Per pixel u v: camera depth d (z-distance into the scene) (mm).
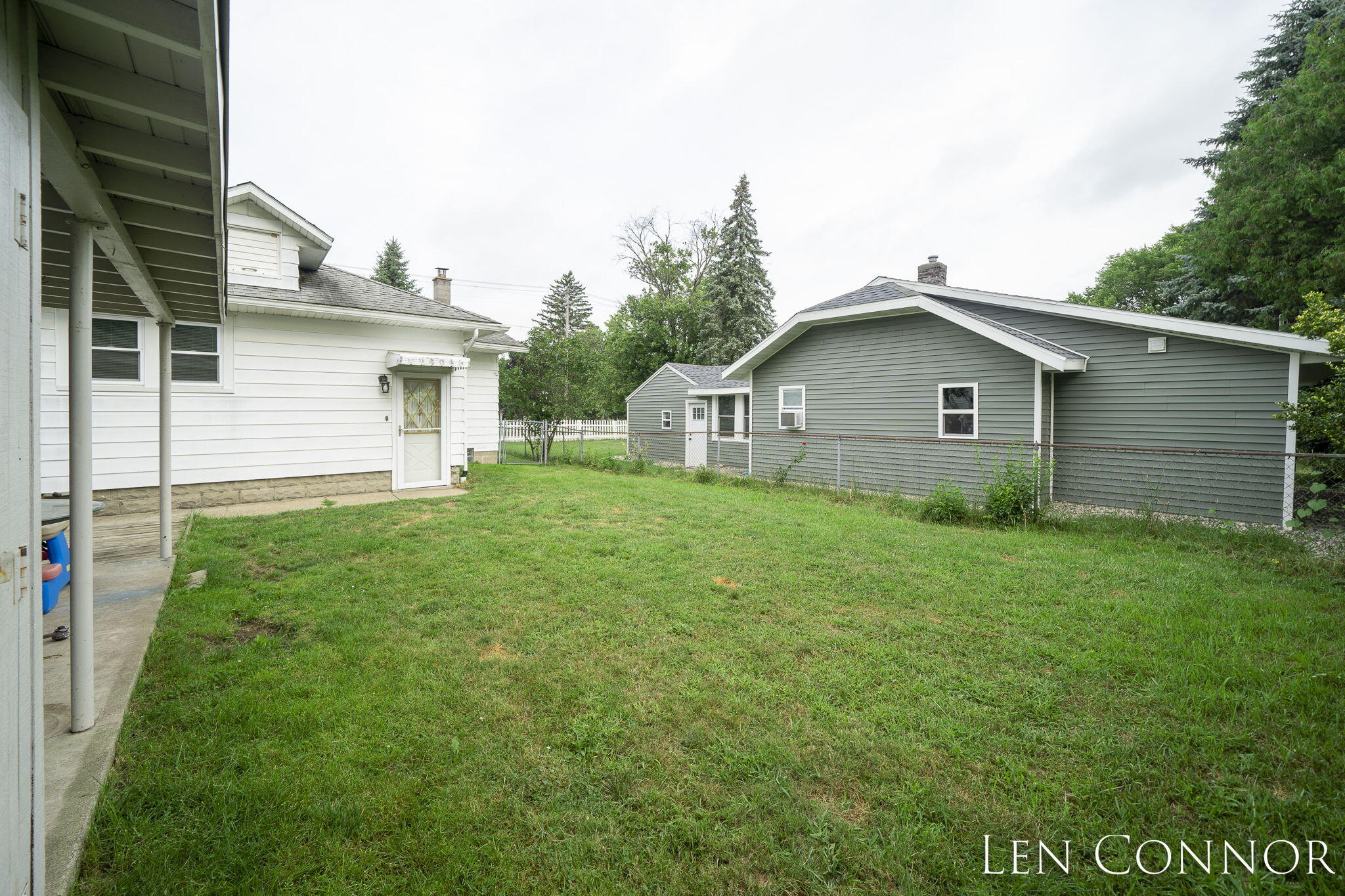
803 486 11555
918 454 11414
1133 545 6617
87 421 2721
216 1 1643
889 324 11953
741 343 32344
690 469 15367
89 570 2645
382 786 2332
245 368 9000
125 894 1778
